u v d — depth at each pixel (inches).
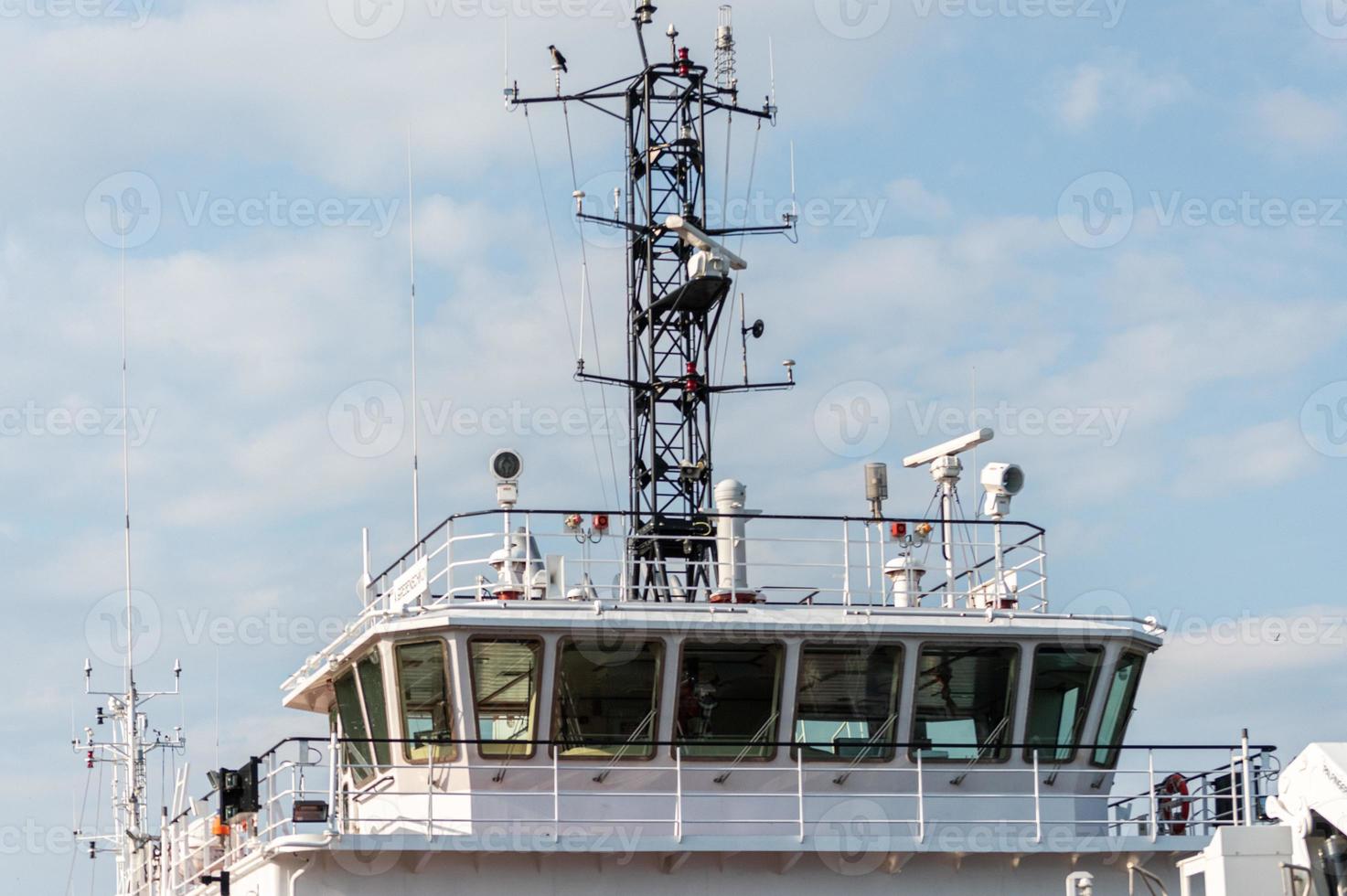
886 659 1883.6
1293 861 1605.6
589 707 1834.4
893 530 1957.4
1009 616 1914.4
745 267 2106.3
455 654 1804.9
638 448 2130.9
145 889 2674.7
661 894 1804.9
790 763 1862.7
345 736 1993.1
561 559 1881.2
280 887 1749.5
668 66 2167.8
